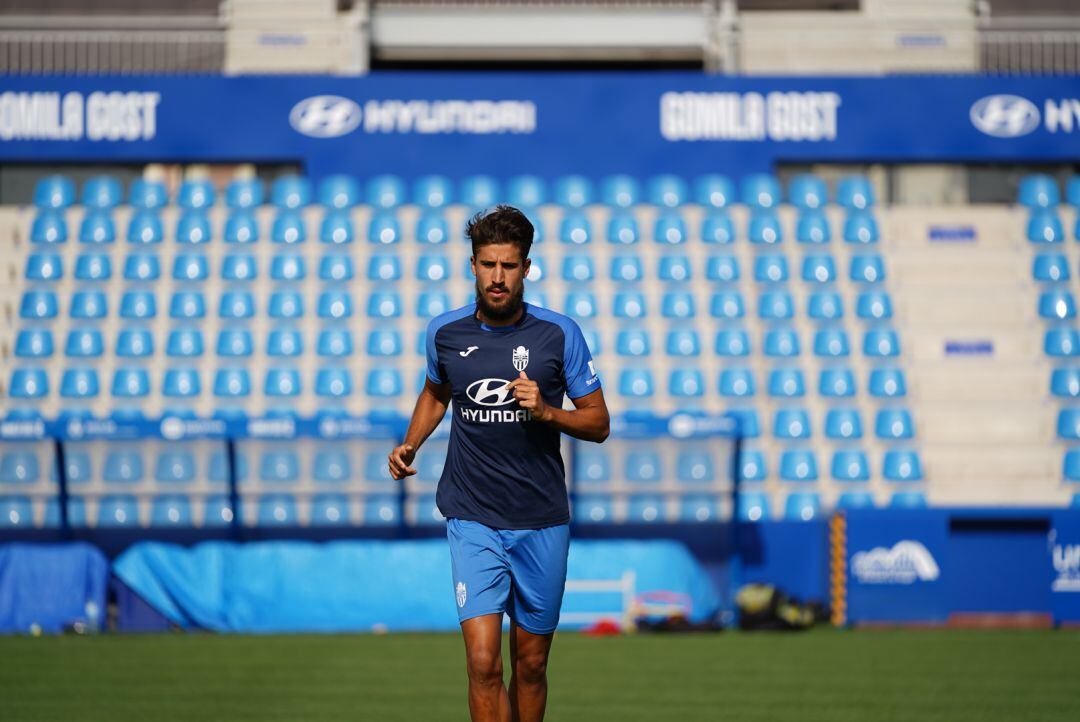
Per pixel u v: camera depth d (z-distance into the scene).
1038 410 56.59
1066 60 69.06
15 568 43.91
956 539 44.88
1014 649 38.47
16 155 61.16
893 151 62.34
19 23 68.19
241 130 61.81
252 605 44.25
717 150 62.34
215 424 45.09
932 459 55.16
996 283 60.62
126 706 27.62
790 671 33.59
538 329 17.84
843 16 68.12
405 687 30.55
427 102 62.22
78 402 56.28
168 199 62.56
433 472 47.34
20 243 60.75
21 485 46.50
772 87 62.47
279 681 31.61
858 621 44.59
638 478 47.16
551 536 17.91
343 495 47.19
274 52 67.88
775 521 47.31
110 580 44.34
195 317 58.50
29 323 58.53
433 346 18.08
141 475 46.75
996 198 64.06
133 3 74.56
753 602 43.91
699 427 45.50
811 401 56.56
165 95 61.69
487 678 17.16
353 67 66.44
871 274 60.34
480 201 61.78
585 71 70.75
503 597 17.70
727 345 57.94
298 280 59.47
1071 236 62.12
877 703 28.19
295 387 56.38
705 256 60.56
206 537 46.66
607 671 33.59
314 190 61.72
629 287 59.75
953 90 62.59
